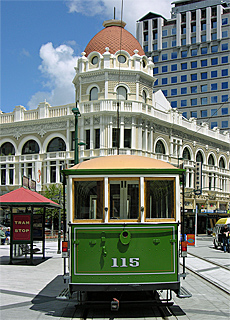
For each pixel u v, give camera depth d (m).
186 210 55.38
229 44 83.12
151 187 9.59
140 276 9.24
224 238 27.98
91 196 9.58
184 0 92.25
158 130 49.88
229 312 9.80
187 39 86.38
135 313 9.72
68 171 9.63
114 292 10.45
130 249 9.30
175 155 53.25
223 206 65.69
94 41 49.00
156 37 89.81
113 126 45.31
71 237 9.37
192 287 13.35
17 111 52.12
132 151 44.91
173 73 87.38
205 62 84.94
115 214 9.49
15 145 52.06
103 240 9.31
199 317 9.28
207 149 62.19
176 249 9.41
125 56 47.56
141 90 47.53
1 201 18.50
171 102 87.19
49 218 47.56
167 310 9.97
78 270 9.27
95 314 9.66
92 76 47.38
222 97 82.75
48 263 19.83
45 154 49.47
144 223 9.37
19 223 19.19
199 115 84.50
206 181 61.41
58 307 10.38
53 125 49.28
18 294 11.88
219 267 18.83
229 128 81.56
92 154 45.56
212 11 85.81
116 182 9.58
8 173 51.91
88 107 46.59
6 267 18.19
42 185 49.41
